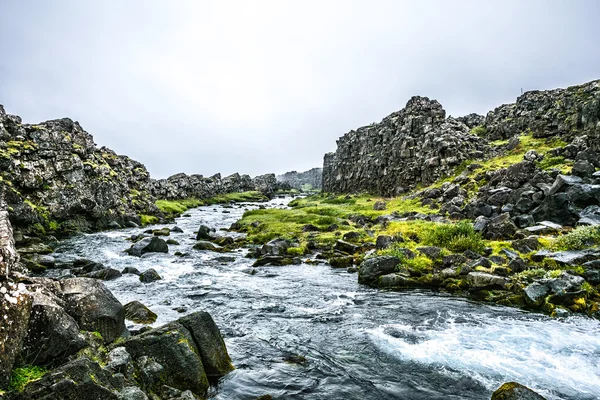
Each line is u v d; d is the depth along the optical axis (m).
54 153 42.44
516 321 14.88
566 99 58.12
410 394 9.75
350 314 16.05
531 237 23.08
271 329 14.34
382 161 79.88
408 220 39.09
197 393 9.30
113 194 52.66
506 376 10.62
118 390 7.45
